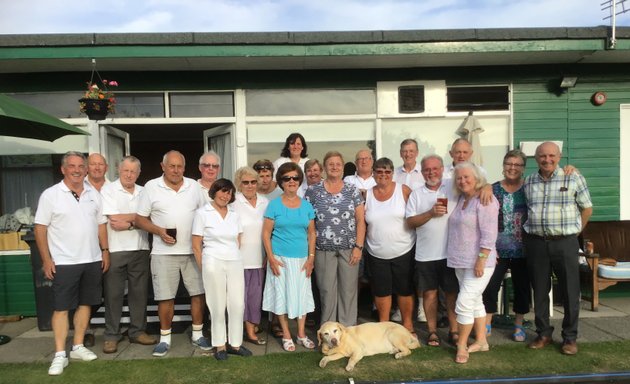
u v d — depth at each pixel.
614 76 5.75
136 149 8.75
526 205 4.11
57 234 3.81
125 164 4.23
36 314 5.32
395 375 3.58
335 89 5.73
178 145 8.83
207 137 6.19
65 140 5.64
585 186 3.89
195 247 3.93
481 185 3.80
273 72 5.66
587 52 5.12
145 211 4.04
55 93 5.56
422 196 4.04
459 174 3.78
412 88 5.75
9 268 5.40
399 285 4.19
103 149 5.64
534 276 4.01
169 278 4.12
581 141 5.80
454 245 3.87
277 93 5.73
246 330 4.45
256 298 4.25
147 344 4.36
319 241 4.08
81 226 3.85
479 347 3.99
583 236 5.68
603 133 5.82
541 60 5.52
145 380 3.58
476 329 3.99
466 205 3.84
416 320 4.91
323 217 4.08
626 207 5.96
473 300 3.79
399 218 4.10
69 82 5.53
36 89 5.51
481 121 5.83
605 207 5.82
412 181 4.86
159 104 5.67
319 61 5.27
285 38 4.84
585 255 5.20
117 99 5.62
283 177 3.99
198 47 4.83
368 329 3.97
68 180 3.87
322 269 4.10
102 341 4.51
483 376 3.54
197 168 8.87
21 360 4.07
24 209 5.61
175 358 3.99
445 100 5.75
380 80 5.71
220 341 3.91
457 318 3.83
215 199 3.88
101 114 5.16
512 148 5.77
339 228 4.06
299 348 4.16
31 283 5.42
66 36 4.70
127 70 5.52
